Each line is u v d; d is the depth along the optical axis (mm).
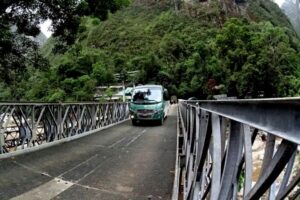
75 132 11258
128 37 97500
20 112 7781
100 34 104500
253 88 40688
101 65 57875
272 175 1179
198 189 3008
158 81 64750
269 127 1135
